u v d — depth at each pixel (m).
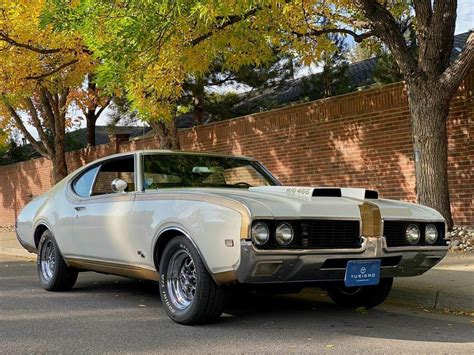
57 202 7.35
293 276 4.81
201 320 5.16
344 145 12.09
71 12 9.00
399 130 11.08
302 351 4.43
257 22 9.04
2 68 12.82
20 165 24.30
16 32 11.88
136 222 5.73
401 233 5.26
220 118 18.45
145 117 11.22
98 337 4.98
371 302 6.05
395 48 8.98
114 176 6.56
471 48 8.52
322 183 12.52
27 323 5.60
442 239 5.54
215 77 16.56
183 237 5.17
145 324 5.43
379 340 4.79
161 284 5.44
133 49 8.44
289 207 4.78
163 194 5.55
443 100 8.79
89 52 12.70
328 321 5.52
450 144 10.36
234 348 4.52
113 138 19.11
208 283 5.00
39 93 18.66
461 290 6.19
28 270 10.16
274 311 6.01
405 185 10.99
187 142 16.03
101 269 6.62
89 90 18.80
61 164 19.53
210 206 4.91
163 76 10.33
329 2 10.26
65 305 6.53
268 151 13.78
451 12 8.70
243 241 4.56
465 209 10.17
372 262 5.05
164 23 8.16
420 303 6.27
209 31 8.98
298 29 9.73
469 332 5.08
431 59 8.80
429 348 4.53
